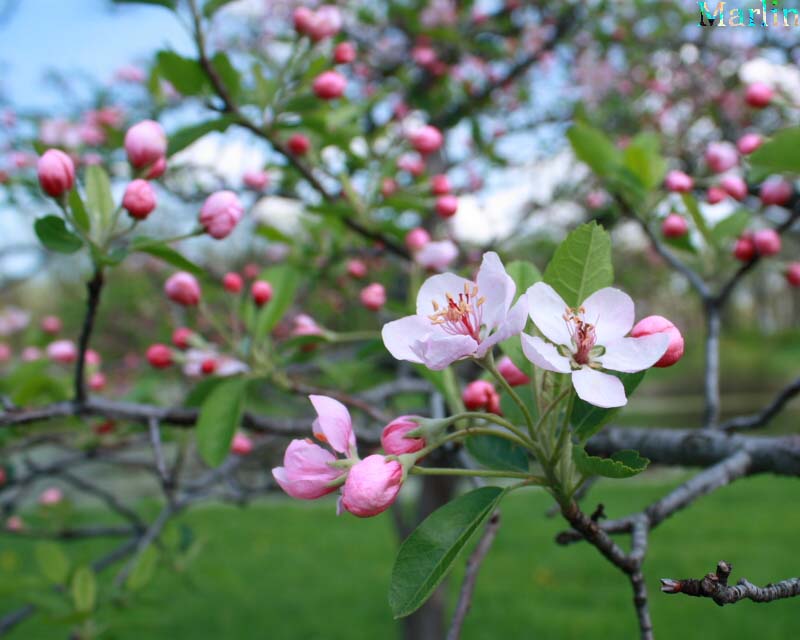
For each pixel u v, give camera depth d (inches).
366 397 109.8
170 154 86.5
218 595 311.1
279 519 446.6
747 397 852.6
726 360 1168.8
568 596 298.5
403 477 46.2
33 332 156.1
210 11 90.0
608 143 100.0
